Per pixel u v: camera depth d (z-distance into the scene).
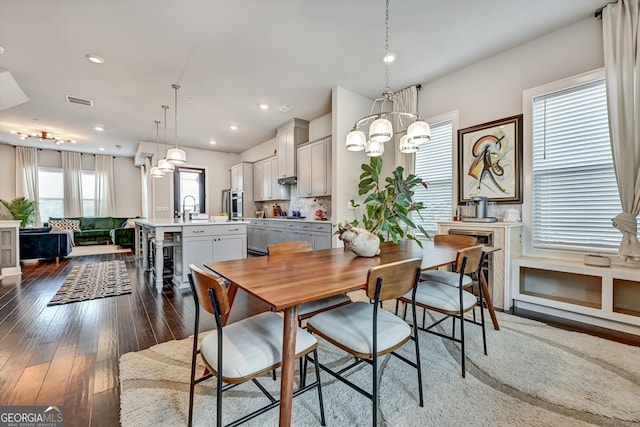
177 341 2.17
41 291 3.49
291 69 3.47
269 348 1.19
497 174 3.20
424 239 3.95
